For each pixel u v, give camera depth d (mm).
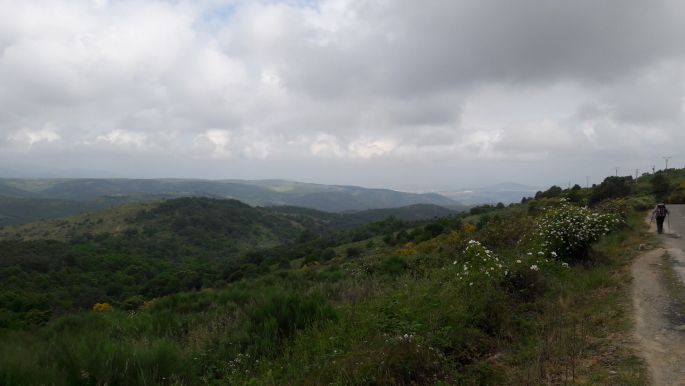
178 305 13219
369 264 15703
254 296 12266
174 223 100875
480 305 6199
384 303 7098
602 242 14484
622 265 10336
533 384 4207
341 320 6484
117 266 57688
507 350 5230
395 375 4410
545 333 5645
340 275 15375
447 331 5438
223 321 8805
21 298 29469
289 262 48875
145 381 4727
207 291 16047
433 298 6688
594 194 36469
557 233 10453
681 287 7914
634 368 4418
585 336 5461
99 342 5797
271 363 5543
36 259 52656
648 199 31547
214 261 73375
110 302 33188
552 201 34281
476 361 4996
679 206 30047
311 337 6098
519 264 7938
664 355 4750
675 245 13531
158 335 8508
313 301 7457
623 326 5812
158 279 44781
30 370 4488
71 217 108000
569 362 4680
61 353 5328
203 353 6406
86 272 51594
